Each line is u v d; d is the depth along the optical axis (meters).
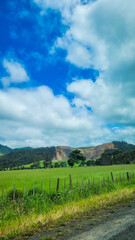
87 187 16.03
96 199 11.38
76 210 8.13
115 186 18.16
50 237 4.96
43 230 5.75
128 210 7.75
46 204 10.93
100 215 7.18
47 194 13.31
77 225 6.00
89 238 4.68
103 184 18.52
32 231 5.71
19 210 9.70
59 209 9.23
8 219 8.43
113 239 4.47
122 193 12.32
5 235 5.54
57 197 12.95
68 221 6.60
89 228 5.56
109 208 8.41
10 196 12.87
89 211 8.01
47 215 7.85
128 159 146.38
